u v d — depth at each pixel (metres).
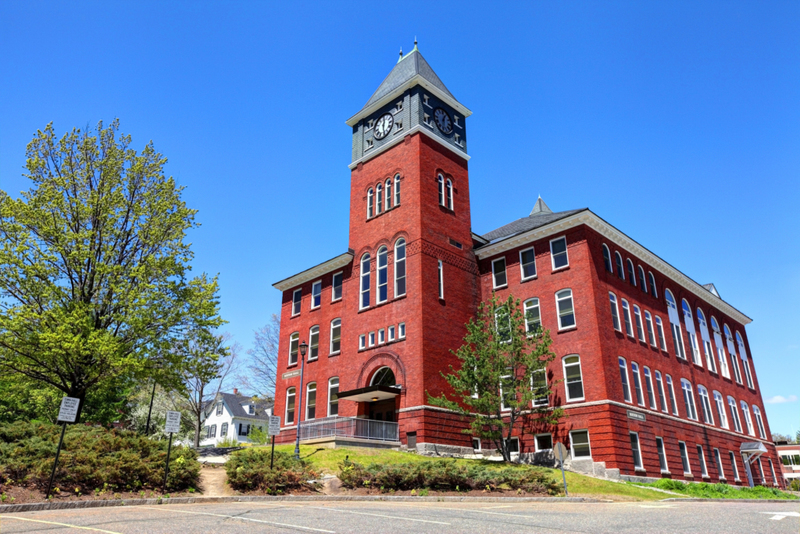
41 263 22.38
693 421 35.75
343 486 19.38
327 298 40.25
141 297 23.00
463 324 34.38
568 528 10.31
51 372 23.08
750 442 41.34
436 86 39.06
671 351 36.53
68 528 9.82
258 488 17.94
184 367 24.36
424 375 30.75
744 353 48.62
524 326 31.39
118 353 22.28
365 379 33.91
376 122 39.97
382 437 30.25
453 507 14.95
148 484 16.38
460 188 38.28
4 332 22.05
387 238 35.81
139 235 25.55
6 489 13.96
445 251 35.03
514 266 34.94
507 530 9.94
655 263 37.69
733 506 17.20
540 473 21.02
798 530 10.03
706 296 44.03
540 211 44.94
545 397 30.78
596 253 32.03
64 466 15.55
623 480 27.22
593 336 29.69
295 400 39.66
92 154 25.83
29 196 24.38
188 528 9.88
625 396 30.28
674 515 13.11
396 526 10.45
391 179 37.31
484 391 28.38
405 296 33.16
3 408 38.91
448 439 30.69
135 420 51.81
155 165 26.84
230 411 69.88
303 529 9.95
